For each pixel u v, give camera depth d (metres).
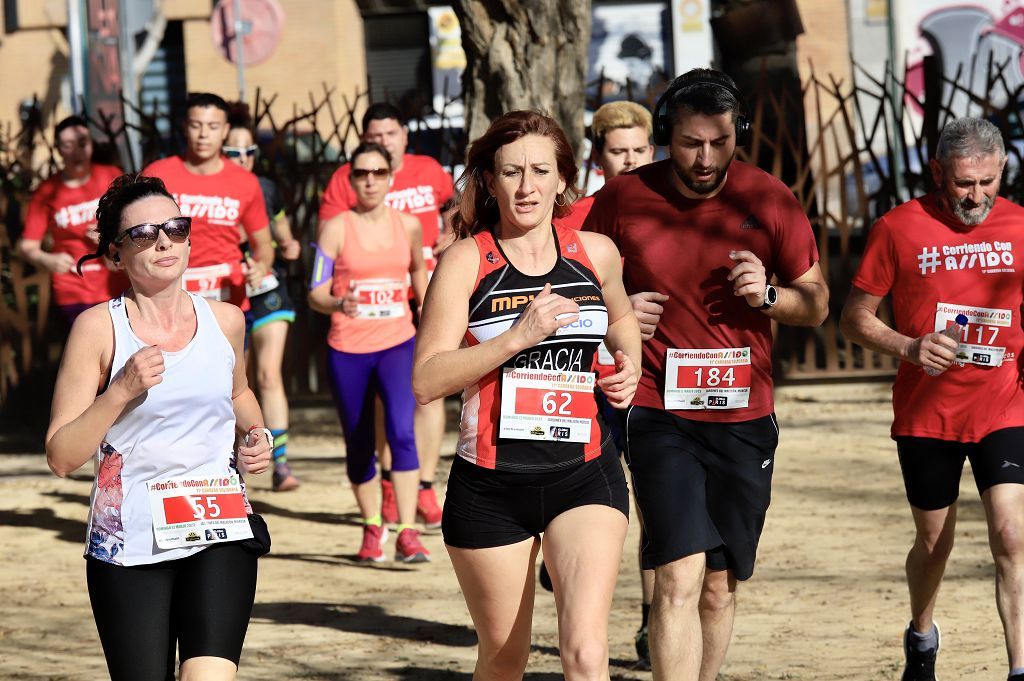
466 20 25.86
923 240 12.07
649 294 10.83
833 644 13.99
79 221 22.48
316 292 18.12
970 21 56.09
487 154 9.26
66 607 16.69
